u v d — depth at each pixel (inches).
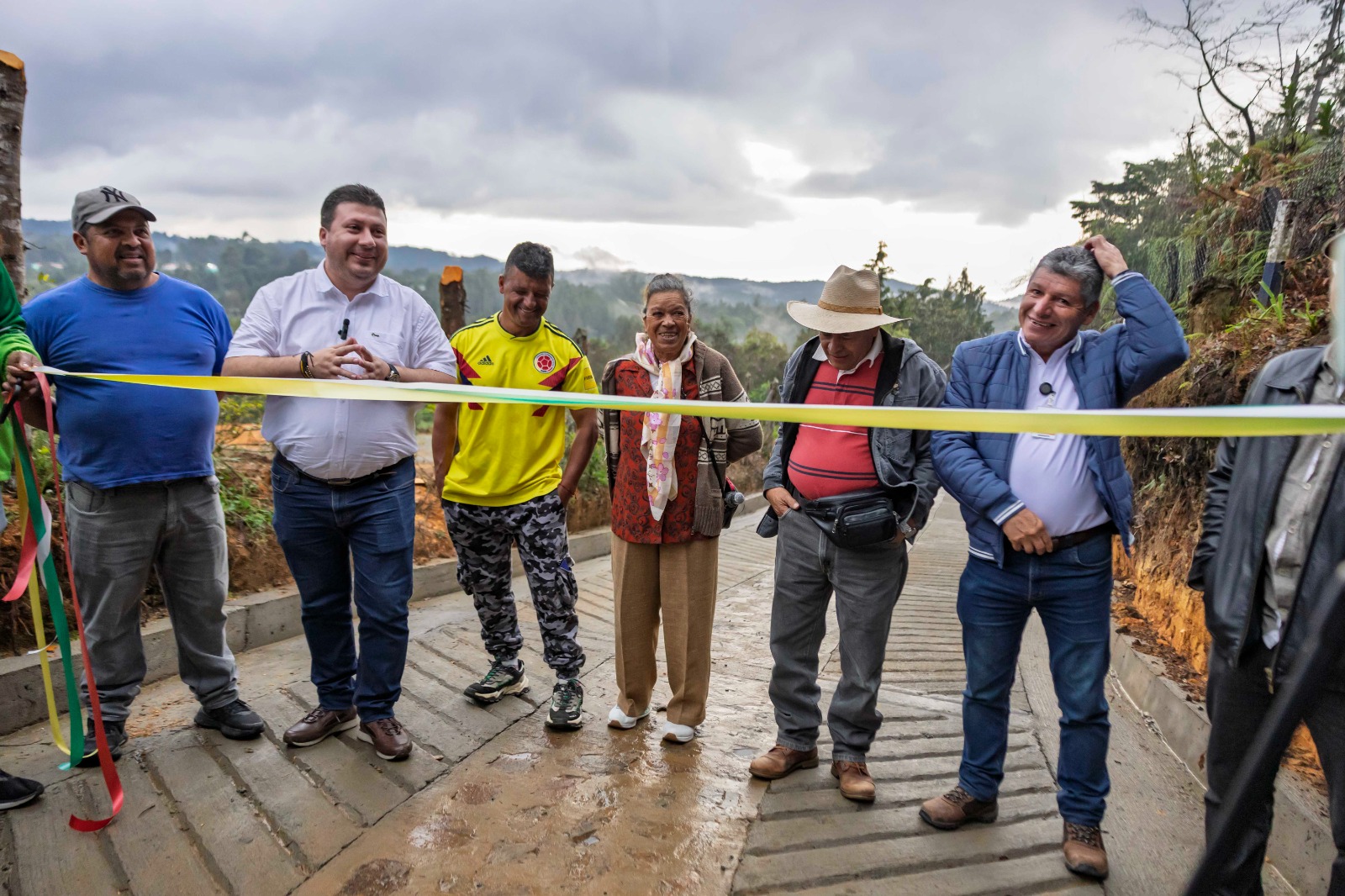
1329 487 75.5
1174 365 96.3
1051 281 98.9
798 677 123.6
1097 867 99.1
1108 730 101.7
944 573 297.7
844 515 110.7
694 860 101.5
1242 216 240.2
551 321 140.6
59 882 90.7
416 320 127.8
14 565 136.0
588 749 131.0
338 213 118.5
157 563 120.2
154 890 90.5
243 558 180.2
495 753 128.0
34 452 153.7
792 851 104.4
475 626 190.5
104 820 100.2
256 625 170.2
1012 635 106.9
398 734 122.4
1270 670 80.6
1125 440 248.1
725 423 129.8
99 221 106.8
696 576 130.9
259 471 211.8
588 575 258.4
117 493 112.7
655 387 128.0
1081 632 101.0
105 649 115.4
